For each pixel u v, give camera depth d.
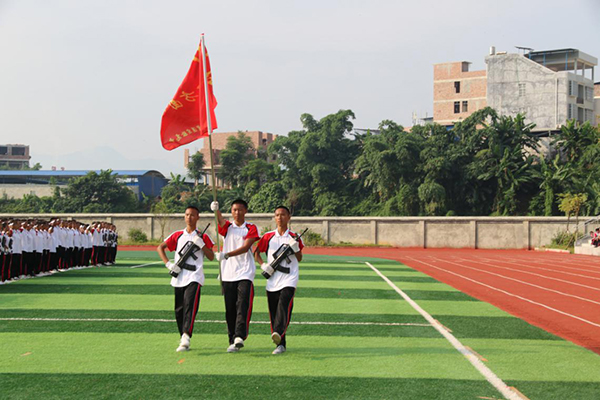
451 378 6.52
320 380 6.40
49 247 18.39
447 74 79.06
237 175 80.06
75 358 7.37
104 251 22.30
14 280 16.59
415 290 15.01
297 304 12.42
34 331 9.12
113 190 68.62
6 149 115.25
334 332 9.21
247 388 6.07
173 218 45.06
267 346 8.16
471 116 58.69
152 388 6.07
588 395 5.91
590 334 9.20
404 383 6.30
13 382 6.28
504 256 32.62
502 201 53.84
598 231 35.69
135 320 10.14
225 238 8.02
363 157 60.56
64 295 13.40
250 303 7.86
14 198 74.50
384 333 9.14
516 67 70.00
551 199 50.31
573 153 57.28
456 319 10.52
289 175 65.81
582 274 20.30
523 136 57.38
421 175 56.53
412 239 43.06
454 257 31.16
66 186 73.75
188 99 10.48
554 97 68.12
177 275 8.01
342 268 22.44
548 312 11.42
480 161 55.81
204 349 7.94
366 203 60.88
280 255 7.79
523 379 6.52
